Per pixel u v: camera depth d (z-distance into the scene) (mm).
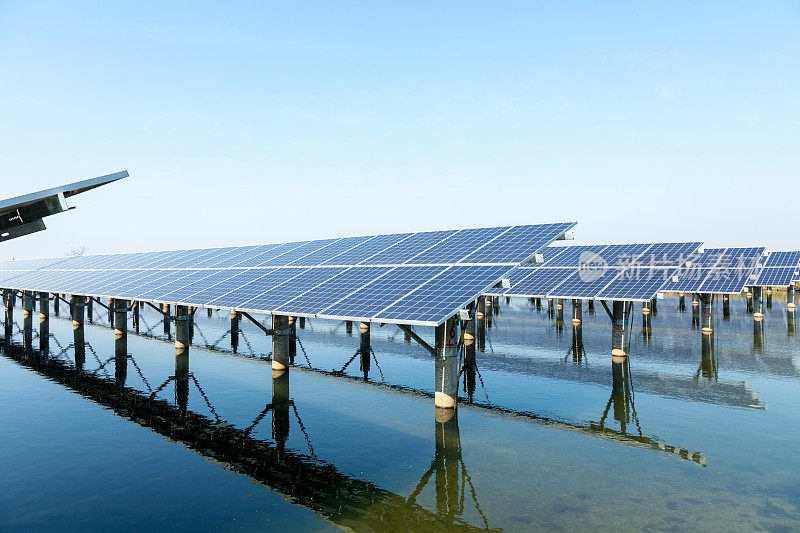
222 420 20969
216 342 43250
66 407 22719
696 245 39031
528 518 12508
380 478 15102
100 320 58906
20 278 55875
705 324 43406
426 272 24250
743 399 23781
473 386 27047
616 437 18672
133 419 20969
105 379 28484
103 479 14953
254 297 27062
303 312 22656
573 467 15844
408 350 39438
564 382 27859
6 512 12836
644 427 19781
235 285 31031
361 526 12141
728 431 19156
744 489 14094
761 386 26312
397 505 13281
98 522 12320
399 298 21688
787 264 61031
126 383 27562
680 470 15508
